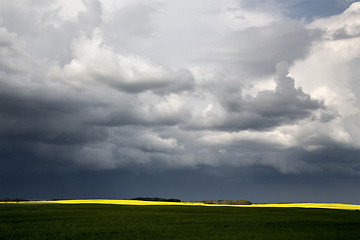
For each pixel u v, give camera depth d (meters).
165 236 21.97
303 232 24.36
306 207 62.41
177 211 45.84
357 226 28.30
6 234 21.59
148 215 37.56
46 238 20.70
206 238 21.30
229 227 27.00
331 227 27.52
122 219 32.12
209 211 46.84
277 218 35.34
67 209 45.44
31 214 35.69
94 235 21.92
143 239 20.81
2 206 51.09
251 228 26.56
